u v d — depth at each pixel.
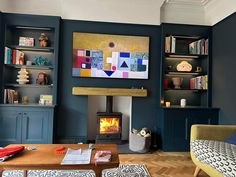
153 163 3.06
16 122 3.51
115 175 2.52
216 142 2.36
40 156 1.88
